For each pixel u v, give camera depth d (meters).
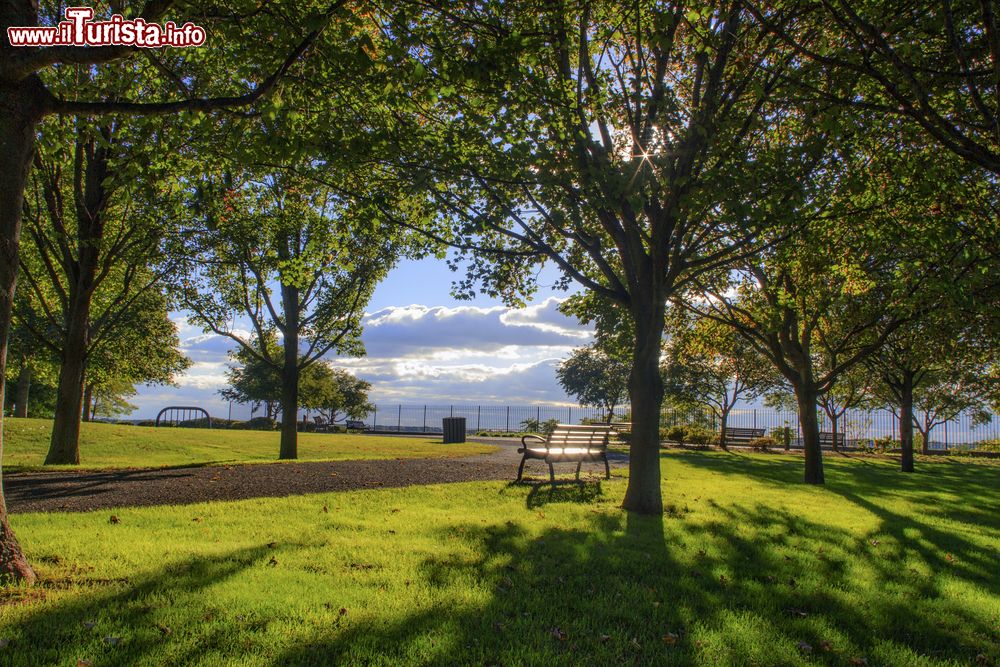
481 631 4.04
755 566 6.01
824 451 33.81
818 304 13.63
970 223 9.76
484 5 7.31
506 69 7.09
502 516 8.03
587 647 3.90
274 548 5.89
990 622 4.73
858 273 12.19
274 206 16.17
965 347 14.18
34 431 19.69
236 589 4.60
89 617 3.95
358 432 42.88
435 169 8.02
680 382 33.03
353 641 3.77
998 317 11.48
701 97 9.24
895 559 6.69
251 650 3.58
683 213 7.74
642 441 9.01
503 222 9.91
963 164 8.26
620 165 7.47
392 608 4.37
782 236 10.11
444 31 7.64
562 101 7.65
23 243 16.47
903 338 15.73
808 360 15.36
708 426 42.03
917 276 11.67
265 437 26.03
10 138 4.62
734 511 9.30
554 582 5.17
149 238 15.34
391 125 8.30
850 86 7.17
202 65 8.62
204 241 15.91
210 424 38.28
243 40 6.86
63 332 15.10
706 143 7.58
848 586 5.50
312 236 12.13
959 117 7.60
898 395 21.80
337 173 9.20
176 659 3.40
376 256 20.17
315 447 22.77
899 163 8.43
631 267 9.76
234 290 18.81
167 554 5.50
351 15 6.14
